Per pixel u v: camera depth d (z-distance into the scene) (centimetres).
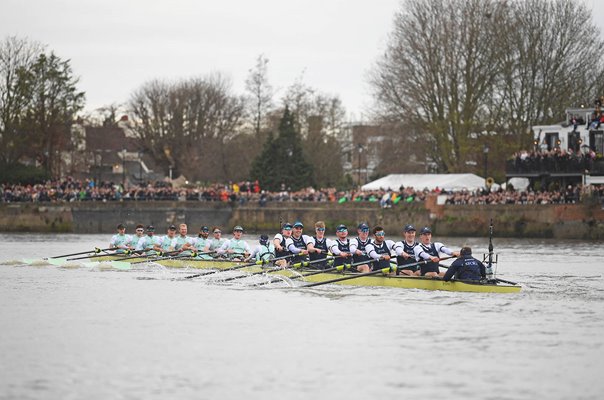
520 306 3581
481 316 3350
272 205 10125
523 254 6481
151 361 2675
